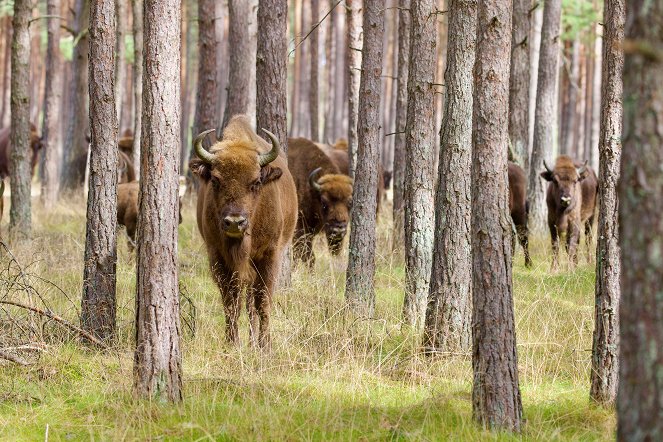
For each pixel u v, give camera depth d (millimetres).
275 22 19938
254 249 15547
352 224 18219
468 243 15203
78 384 13297
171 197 12148
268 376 13617
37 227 29984
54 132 38312
